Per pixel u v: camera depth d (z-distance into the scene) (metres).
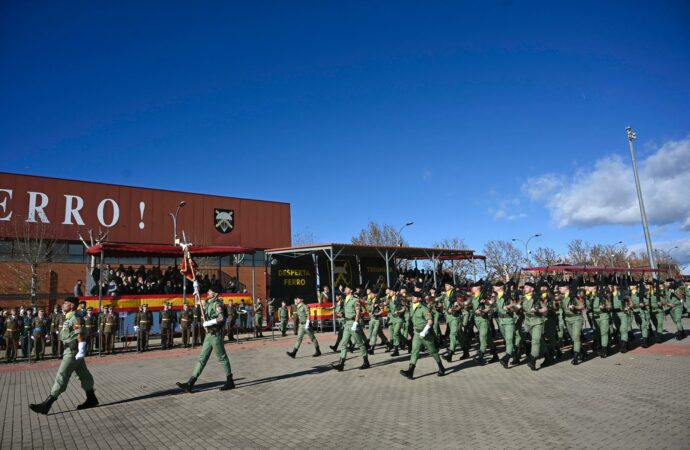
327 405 8.19
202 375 11.83
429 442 5.98
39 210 32.59
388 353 15.12
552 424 6.60
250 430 6.77
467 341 15.29
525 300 11.52
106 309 18.66
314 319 25.09
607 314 12.98
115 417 7.77
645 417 6.85
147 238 36.56
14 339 17.38
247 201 42.38
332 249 24.64
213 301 9.97
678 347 14.52
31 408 7.71
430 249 29.05
